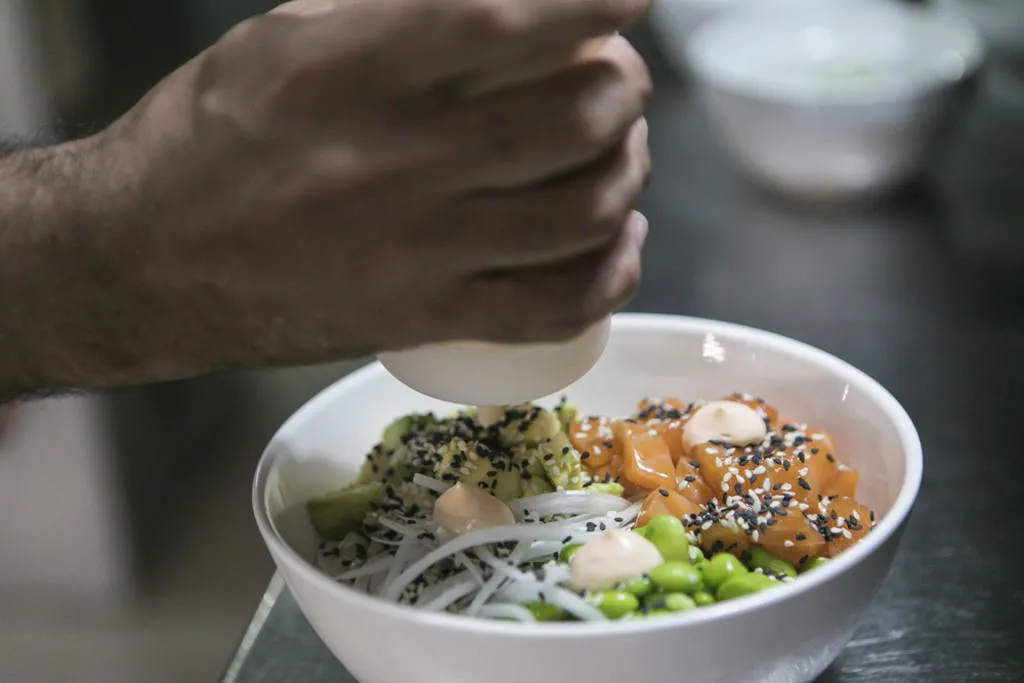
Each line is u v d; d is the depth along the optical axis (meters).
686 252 0.89
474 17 0.38
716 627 0.43
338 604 0.45
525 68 0.39
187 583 0.64
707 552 0.50
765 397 0.56
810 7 1.03
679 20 1.15
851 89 0.87
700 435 0.53
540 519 0.51
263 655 0.54
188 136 0.41
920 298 0.79
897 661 0.52
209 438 0.74
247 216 0.40
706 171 1.06
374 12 0.39
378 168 0.39
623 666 0.43
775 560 0.49
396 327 0.41
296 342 0.42
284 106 0.39
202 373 0.46
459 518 0.50
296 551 0.52
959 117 0.93
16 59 0.87
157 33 0.95
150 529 0.69
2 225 0.45
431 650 0.44
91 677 0.60
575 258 0.42
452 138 0.39
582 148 0.39
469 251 0.40
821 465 0.51
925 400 0.69
